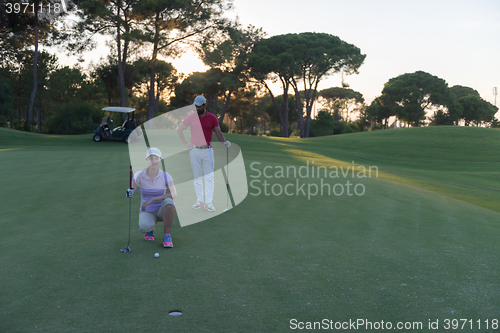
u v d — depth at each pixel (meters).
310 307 3.22
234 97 59.12
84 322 2.84
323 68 47.94
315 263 4.25
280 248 4.73
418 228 6.00
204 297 3.32
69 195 7.12
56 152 14.61
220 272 3.89
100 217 5.79
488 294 3.59
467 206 8.25
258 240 5.02
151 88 34.41
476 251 4.93
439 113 75.06
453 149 32.97
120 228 5.30
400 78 77.12
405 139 38.62
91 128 35.38
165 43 32.75
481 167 25.72
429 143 36.00
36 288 3.39
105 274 3.74
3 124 50.94
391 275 3.99
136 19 32.62
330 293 3.50
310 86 53.28
